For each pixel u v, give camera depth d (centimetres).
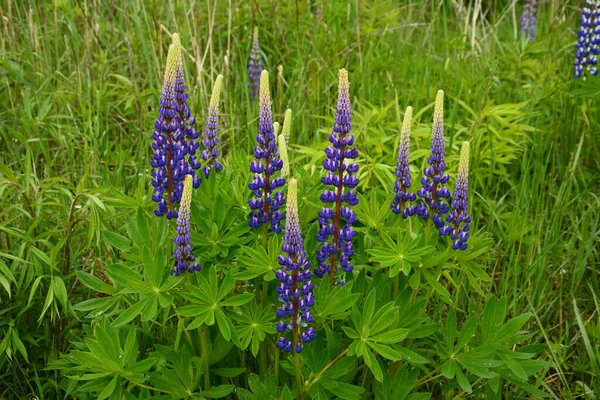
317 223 141
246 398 131
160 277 125
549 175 220
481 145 227
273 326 128
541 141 227
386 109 220
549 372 173
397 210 140
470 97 245
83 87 239
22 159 210
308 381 130
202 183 140
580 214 217
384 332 129
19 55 236
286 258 120
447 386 143
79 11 260
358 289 139
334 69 262
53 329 162
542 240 201
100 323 137
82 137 225
